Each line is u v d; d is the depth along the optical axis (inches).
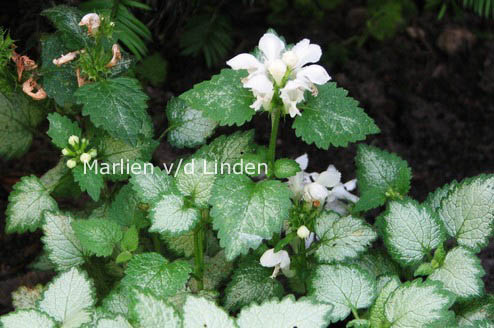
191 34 27.0
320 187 18.1
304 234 17.7
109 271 19.4
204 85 17.0
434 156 26.2
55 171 19.9
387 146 26.4
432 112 27.2
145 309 15.4
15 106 20.0
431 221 17.8
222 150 19.3
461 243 18.2
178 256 19.4
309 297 15.7
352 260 18.7
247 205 16.4
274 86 16.4
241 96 16.9
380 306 16.4
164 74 26.7
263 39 16.6
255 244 16.1
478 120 27.1
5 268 22.6
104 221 17.7
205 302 15.5
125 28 22.5
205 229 18.9
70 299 17.1
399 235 17.8
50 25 22.4
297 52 16.5
